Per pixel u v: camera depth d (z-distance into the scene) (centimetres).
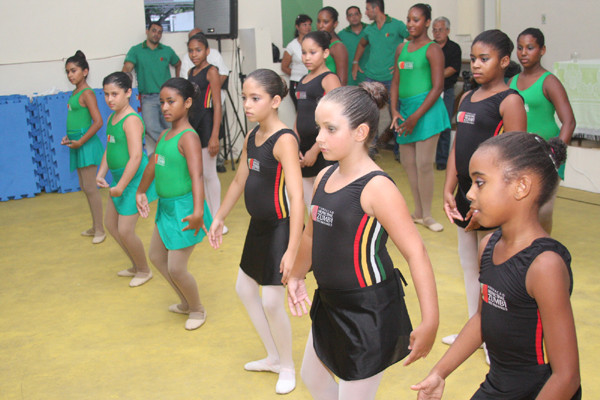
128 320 375
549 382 145
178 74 779
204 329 360
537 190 149
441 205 588
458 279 412
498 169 148
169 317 378
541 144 151
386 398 280
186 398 288
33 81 740
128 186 404
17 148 686
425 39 484
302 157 425
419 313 362
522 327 151
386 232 193
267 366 307
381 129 822
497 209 150
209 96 512
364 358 189
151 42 751
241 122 830
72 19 745
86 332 361
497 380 161
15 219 611
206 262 470
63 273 459
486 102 298
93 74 763
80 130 506
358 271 189
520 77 397
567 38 780
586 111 580
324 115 182
